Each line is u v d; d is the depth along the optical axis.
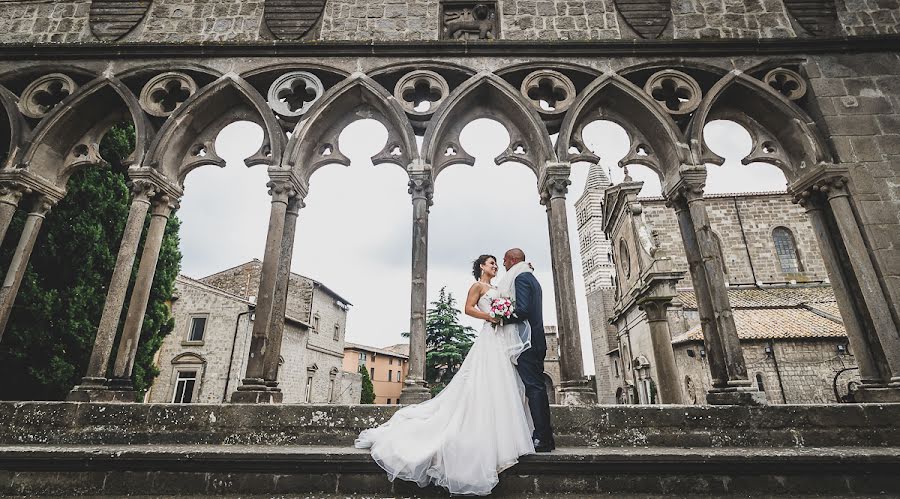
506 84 6.70
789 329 15.40
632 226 14.65
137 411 4.59
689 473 3.62
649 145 6.89
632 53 6.83
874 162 6.16
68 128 6.80
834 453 3.70
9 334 7.93
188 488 3.65
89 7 7.47
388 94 6.69
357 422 4.45
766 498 3.50
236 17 7.38
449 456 3.07
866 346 5.56
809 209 6.40
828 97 6.57
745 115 7.00
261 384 5.32
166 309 11.00
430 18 7.36
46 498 3.61
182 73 6.88
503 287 3.66
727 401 4.94
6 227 6.11
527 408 3.65
